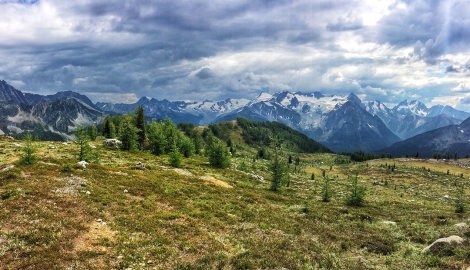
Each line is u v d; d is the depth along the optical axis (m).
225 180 50.09
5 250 14.29
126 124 73.88
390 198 63.75
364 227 27.02
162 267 15.22
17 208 19.25
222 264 15.77
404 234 24.61
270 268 15.76
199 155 109.69
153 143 78.00
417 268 16.55
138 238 18.34
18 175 26.56
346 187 81.38
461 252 17.48
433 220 29.89
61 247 15.45
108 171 36.66
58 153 52.84
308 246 20.58
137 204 25.41
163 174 42.88
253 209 30.77
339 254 19.69
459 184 106.06
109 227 19.30
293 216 29.88
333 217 30.64
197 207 28.34
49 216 18.72
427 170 141.88
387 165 156.62
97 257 15.26
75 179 28.59
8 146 54.56
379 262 18.28
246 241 20.48
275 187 50.47
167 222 21.88
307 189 68.12
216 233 21.67
